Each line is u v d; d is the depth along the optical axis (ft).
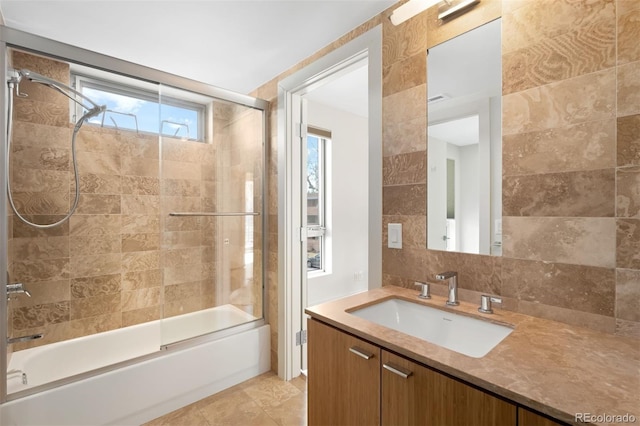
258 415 6.11
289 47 6.48
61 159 7.03
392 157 5.17
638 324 3.00
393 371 2.99
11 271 6.25
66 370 6.73
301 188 7.84
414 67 4.86
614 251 3.13
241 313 7.93
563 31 3.44
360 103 11.50
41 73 6.68
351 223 12.96
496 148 3.99
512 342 2.99
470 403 2.49
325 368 3.83
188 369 6.45
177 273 7.25
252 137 8.03
